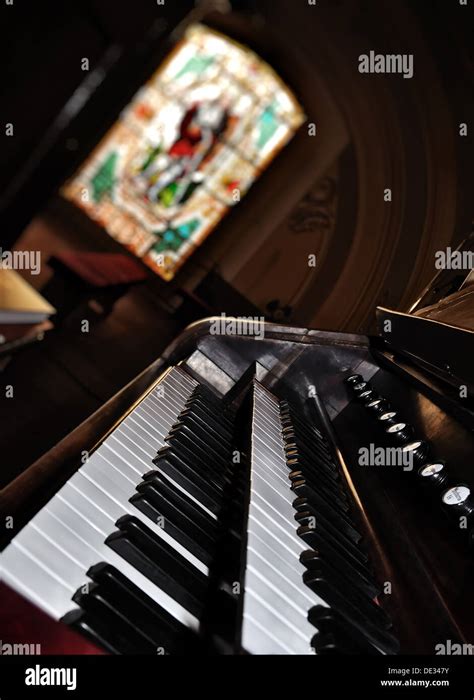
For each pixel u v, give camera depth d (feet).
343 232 34.27
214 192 41.57
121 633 3.20
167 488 4.80
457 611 4.07
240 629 3.21
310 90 37.63
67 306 21.39
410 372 7.70
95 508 4.30
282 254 37.68
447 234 21.72
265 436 6.53
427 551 4.93
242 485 5.49
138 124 41.60
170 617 3.51
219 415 7.94
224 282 38.96
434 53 27.17
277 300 36.91
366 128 33.17
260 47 37.99
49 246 40.98
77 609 3.22
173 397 7.84
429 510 5.41
